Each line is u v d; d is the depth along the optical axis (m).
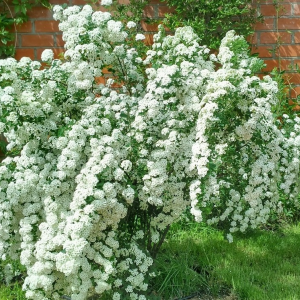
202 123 2.72
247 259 3.54
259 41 5.03
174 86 2.90
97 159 2.68
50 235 2.63
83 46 2.85
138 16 4.78
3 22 4.77
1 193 2.90
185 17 4.92
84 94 3.14
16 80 2.87
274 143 3.32
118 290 2.85
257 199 3.12
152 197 2.77
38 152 2.99
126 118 3.02
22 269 3.27
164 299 3.11
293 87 5.02
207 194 2.68
